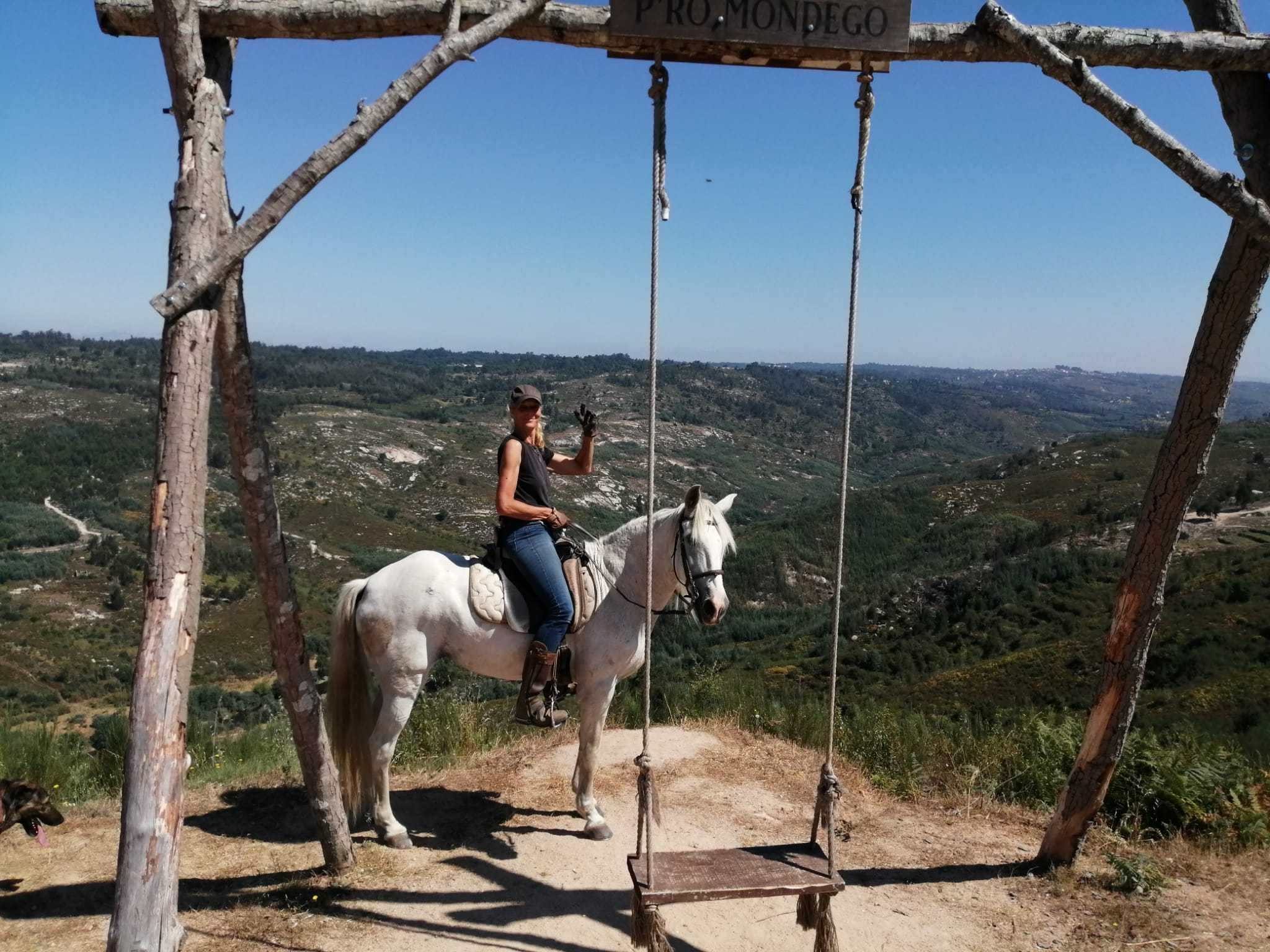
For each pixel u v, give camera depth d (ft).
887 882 15.66
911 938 13.76
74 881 14.46
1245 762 20.92
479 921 13.60
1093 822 16.51
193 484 10.09
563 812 18.10
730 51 12.21
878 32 11.83
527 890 14.64
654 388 11.53
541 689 15.30
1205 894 15.38
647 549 11.83
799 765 22.07
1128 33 13.01
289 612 13.61
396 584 15.39
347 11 11.45
